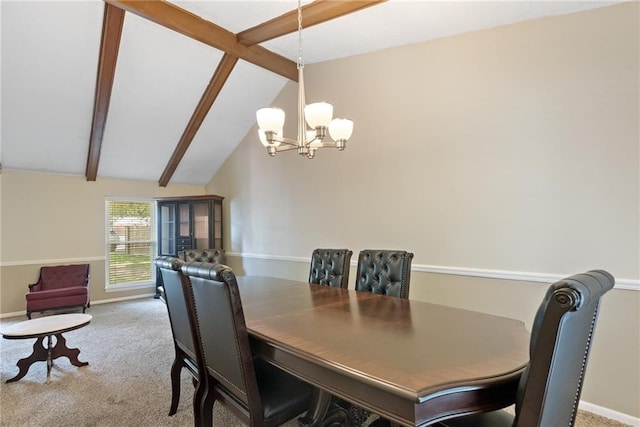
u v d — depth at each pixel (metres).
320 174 4.12
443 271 2.99
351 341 1.38
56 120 4.11
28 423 2.13
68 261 5.10
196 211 5.70
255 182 5.18
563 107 2.36
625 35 2.13
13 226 4.68
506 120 2.62
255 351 1.54
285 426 2.04
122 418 2.18
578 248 2.31
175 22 3.08
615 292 2.17
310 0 2.75
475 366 1.12
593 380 2.25
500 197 2.66
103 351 3.35
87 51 3.38
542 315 0.91
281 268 4.71
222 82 4.16
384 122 3.43
